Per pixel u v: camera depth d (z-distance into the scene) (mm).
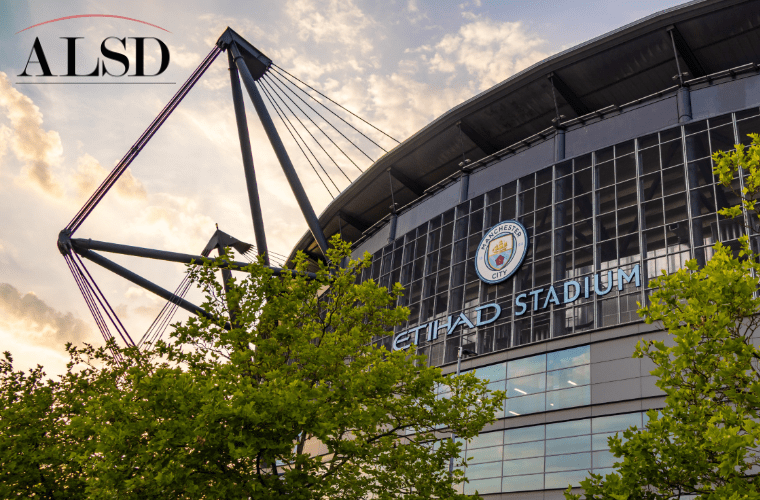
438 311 55344
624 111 48500
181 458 13734
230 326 18281
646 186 46656
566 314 44969
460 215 57219
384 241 66062
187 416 14062
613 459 34156
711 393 11891
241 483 14117
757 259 39125
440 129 60000
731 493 10430
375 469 17469
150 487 13297
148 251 59938
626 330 37156
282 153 60500
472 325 50406
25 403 21312
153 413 14328
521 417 39500
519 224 50625
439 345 53219
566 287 45219
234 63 65000
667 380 12461
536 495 36469
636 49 49188
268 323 17734
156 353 17797
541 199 50938
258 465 14383
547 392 39062
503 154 55781
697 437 11586
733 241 40812
